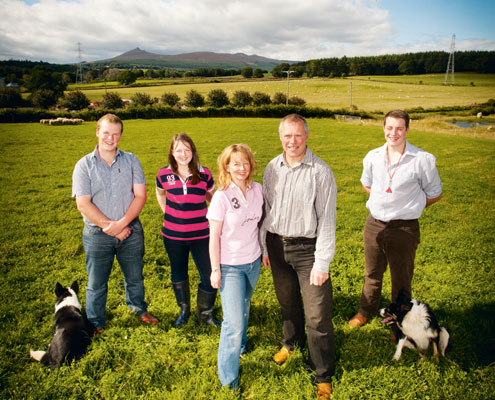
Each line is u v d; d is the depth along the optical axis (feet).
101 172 10.77
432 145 67.10
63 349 10.03
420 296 13.99
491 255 18.43
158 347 10.75
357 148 62.54
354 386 9.23
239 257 9.31
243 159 9.07
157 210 27.17
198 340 11.27
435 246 19.80
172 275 12.09
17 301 13.70
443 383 9.37
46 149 59.16
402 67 463.42
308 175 8.99
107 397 8.94
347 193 33.71
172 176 11.32
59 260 17.80
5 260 17.48
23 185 35.27
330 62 498.69
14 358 10.19
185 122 116.47
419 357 10.31
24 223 23.79
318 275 8.89
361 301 12.28
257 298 13.93
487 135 88.84
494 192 33.45
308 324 9.31
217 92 199.11
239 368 10.05
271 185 9.66
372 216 11.44
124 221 10.89
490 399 8.82
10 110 120.67
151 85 366.63
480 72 456.45
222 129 93.20
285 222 9.32
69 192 32.65
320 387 9.19
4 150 56.95
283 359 10.37
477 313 12.80
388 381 9.41
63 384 9.25
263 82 377.09
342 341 11.25
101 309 11.70
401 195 10.58
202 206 11.48
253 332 11.71
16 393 8.89
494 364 10.01
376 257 11.52
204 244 11.51
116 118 10.70
